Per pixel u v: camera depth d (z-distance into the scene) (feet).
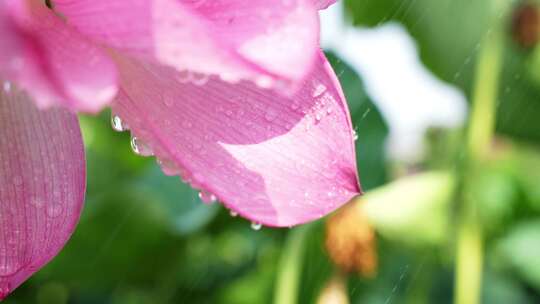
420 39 2.20
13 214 1.29
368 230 1.97
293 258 1.94
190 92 1.26
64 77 1.05
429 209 2.06
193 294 2.26
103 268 2.08
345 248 1.94
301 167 1.27
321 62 1.27
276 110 1.28
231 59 1.06
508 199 2.47
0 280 1.28
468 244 2.04
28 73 1.04
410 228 2.05
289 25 1.09
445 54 2.21
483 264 2.49
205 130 1.26
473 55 2.19
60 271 2.08
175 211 2.03
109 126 2.25
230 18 1.12
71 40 1.09
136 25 1.07
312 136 1.28
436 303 2.34
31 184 1.29
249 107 1.27
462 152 2.19
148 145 1.25
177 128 1.25
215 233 2.20
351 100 2.05
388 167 2.08
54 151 1.30
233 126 1.27
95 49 1.09
